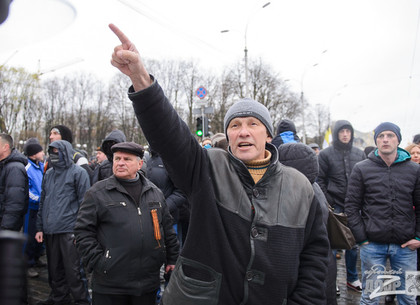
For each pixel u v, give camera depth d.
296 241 1.47
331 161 4.39
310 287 1.53
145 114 1.31
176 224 3.95
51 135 4.59
